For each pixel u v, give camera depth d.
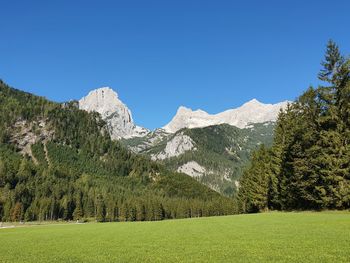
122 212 184.12
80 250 29.25
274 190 73.50
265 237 30.27
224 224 47.50
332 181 52.28
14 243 37.50
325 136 54.62
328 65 56.75
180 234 37.94
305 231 32.06
